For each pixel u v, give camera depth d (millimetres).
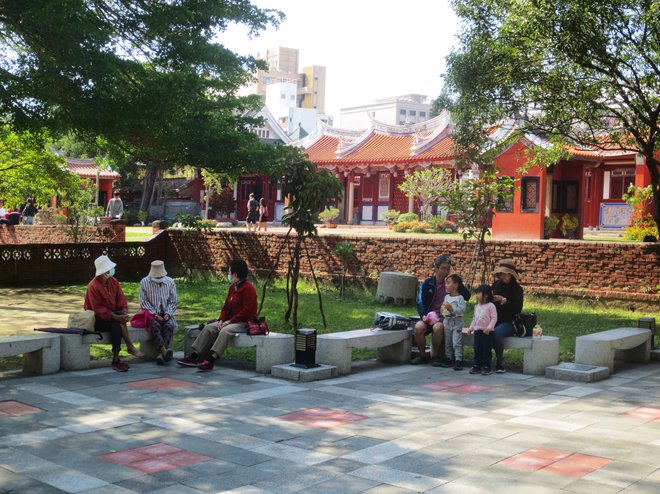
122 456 5793
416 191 34781
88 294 9609
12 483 5145
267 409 7430
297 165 12820
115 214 31969
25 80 11531
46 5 10867
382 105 121812
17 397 7773
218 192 48000
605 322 14047
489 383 9031
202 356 9781
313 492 5039
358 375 9469
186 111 13688
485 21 13797
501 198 15078
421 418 7129
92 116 11961
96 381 8703
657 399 8172
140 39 13820
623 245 15711
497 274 9922
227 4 13969
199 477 5328
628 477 5387
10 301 16766
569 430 6715
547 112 14570
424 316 10516
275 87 134500
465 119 14430
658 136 14320
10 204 20312
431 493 5031
